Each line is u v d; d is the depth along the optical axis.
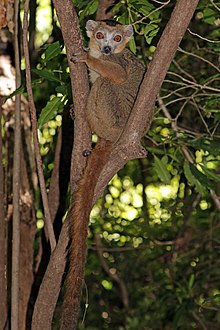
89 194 8.05
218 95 10.13
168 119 11.02
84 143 8.05
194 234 16.12
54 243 8.41
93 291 17.17
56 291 8.12
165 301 15.75
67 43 7.55
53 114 8.91
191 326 15.16
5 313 9.23
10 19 9.33
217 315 15.38
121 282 16.58
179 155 11.82
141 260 17.17
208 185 9.88
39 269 10.66
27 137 11.05
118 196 17.52
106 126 8.43
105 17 10.51
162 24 11.76
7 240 10.72
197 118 13.53
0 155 9.21
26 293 10.51
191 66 13.23
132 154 7.77
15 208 9.00
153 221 17.34
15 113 9.08
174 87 13.30
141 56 13.08
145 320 16.36
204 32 13.15
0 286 9.15
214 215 15.86
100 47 9.29
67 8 7.32
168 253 15.96
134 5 9.49
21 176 10.84
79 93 7.74
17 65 9.02
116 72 8.84
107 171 8.00
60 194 10.80
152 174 17.06
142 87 7.35
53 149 13.92
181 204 16.66
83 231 8.05
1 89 10.28
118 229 17.55
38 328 8.30
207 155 12.48
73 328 7.84
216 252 15.75
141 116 7.49
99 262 17.23
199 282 15.30
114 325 16.89
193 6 6.90
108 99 8.70
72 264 7.98
